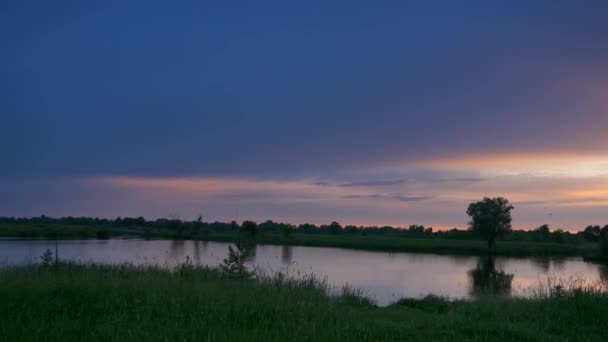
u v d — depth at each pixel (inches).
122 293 410.6
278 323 350.3
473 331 366.9
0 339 278.8
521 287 1121.4
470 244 3417.8
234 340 290.2
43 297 390.0
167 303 389.7
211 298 411.8
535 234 4232.3
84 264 732.0
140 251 1637.6
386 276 1392.7
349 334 322.3
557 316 434.0
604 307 444.5
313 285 639.8
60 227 3432.6
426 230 5290.4
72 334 296.8
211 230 3735.2
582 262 2301.9
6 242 2256.4
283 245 3102.9
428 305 628.4
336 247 3102.9
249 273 673.6
